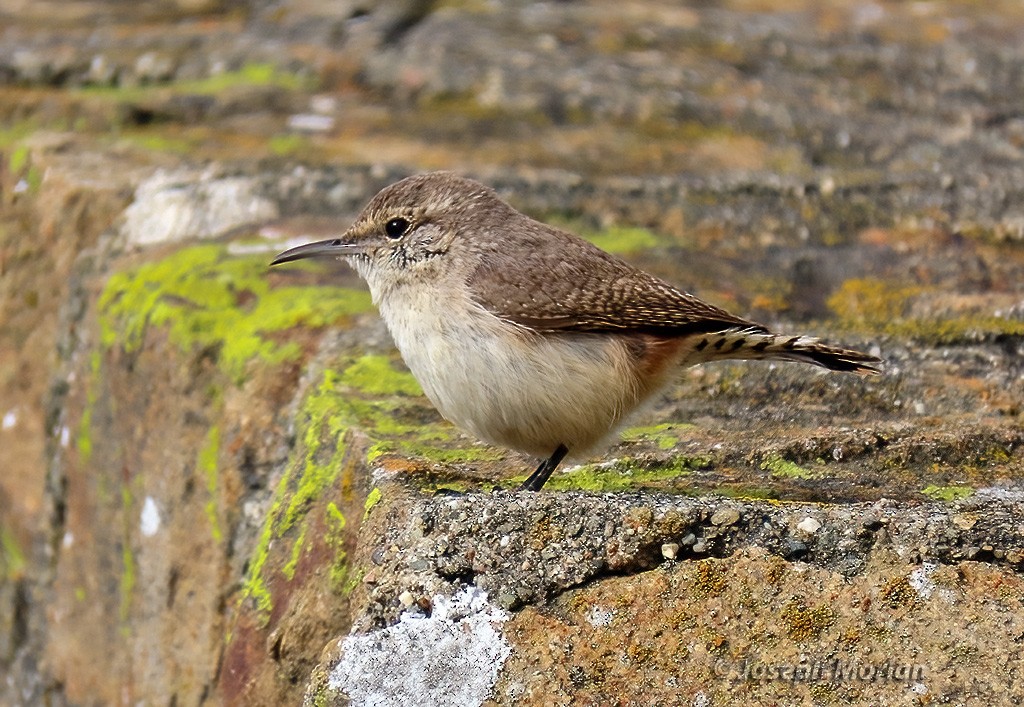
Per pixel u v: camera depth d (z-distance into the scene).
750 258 13.35
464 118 17.38
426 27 20.83
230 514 10.30
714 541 7.62
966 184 15.27
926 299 12.26
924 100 18.41
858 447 9.36
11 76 18.53
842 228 14.13
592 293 9.05
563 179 15.07
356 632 7.43
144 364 11.70
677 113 17.66
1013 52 20.33
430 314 9.12
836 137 16.95
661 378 9.43
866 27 21.55
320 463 9.42
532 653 7.21
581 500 7.82
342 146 16.25
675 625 7.27
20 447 14.14
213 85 18.45
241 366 10.84
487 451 9.52
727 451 9.34
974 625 7.12
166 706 10.79
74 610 12.97
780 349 9.31
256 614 9.03
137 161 15.45
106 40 20.00
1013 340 11.43
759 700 6.93
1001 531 7.59
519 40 20.28
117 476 12.17
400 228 9.53
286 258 9.98
